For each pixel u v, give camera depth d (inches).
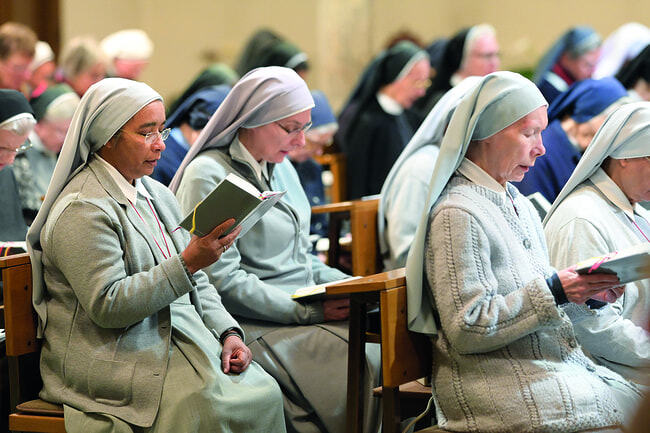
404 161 332.2
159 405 220.7
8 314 231.3
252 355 256.2
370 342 248.5
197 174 274.7
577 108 358.3
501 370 211.0
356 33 887.1
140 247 231.5
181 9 861.2
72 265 221.3
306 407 262.2
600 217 248.7
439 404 218.2
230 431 221.6
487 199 222.5
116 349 225.0
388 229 331.0
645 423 138.3
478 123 222.1
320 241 391.5
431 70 584.1
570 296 207.8
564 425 201.8
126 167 233.9
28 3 719.7
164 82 868.0
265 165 289.3
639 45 536.4
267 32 563.5
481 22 861.8
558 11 832.3
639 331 239.0
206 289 254.5
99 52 462.6
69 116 370.6
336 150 507.5
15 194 327.3
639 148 248.1
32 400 235.9
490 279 212.2
